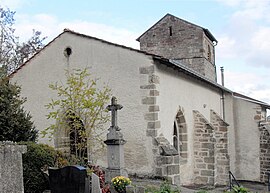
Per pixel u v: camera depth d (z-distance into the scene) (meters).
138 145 12.09
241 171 20.16
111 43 12.85
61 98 13.69
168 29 25.16
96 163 12.63
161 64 12.55
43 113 14.07
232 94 20.75
